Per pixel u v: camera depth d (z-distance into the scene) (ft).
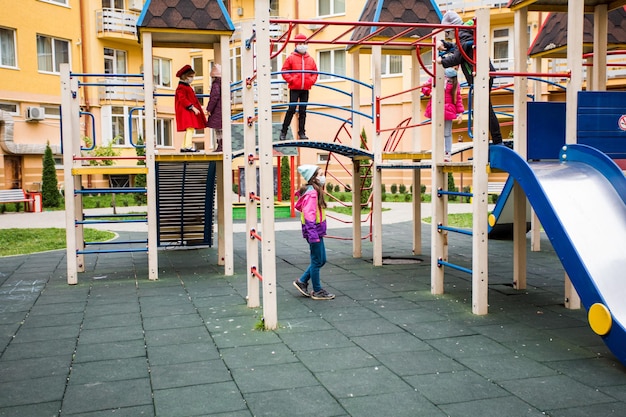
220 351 16.19
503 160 18.89
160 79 97.04
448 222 49.44
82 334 18.12
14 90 78.23
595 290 14.80
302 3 87.97
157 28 26.73
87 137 84.12
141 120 93.45
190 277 27.78
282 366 14.85
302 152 92.17
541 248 36.24
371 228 40.32
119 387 13.60
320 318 19.62
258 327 18.39
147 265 31.48
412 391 13.10
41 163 81.76
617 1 25.70
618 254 15.97
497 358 15.38
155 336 17.78
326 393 13.03
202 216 36.50
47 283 26.66
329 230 47.50
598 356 15.52
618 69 68.80
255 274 21.07
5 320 19.99
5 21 76.95
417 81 32.07
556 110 21.25
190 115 30.07
